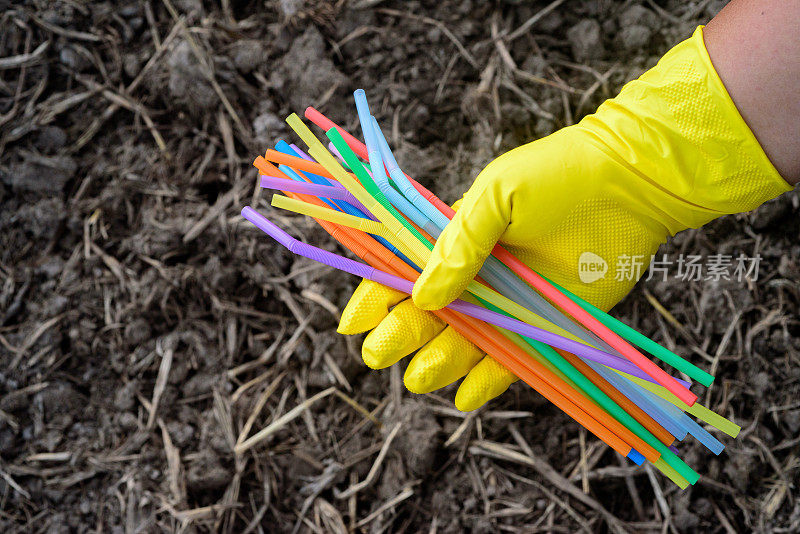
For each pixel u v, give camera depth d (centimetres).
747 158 105
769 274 159
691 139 105
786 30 96
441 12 177
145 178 172
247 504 156
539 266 118
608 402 108
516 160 108
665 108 106
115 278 167
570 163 108
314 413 162
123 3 176
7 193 170
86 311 165
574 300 107
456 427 160
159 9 177
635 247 116
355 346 162
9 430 160
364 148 115
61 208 169
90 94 174
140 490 155
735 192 109
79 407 163
